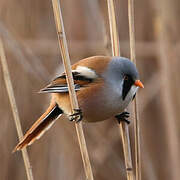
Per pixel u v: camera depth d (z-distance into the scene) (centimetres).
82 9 1159
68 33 1166
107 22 1123
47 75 1037
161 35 1045
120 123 780
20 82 1082
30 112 1083
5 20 1076
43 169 1066
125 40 1195
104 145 1083
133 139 1138
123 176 1066
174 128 1020
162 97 1059
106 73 801
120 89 789
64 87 790
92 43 1123
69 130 1069
